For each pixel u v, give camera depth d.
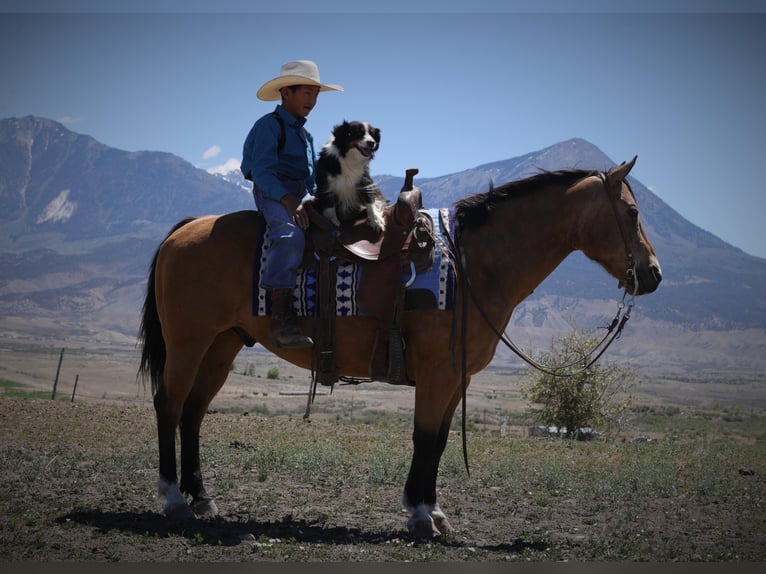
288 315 6.84
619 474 10.51
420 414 6.74
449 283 6.69
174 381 7.20
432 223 6.94
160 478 7.13
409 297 6.69
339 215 7.00
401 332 6.68
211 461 10.35
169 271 7.27
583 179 7.08
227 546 6.20
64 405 17.08
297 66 7.42
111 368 106.31
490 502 8.67
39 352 188.50
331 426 17.27
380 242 6.86
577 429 21.36
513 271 6.98
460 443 15.17
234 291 7.15
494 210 7.07
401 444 13.71
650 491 9.50
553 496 9.17
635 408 59.31
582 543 6.78
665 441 18.67
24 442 11.15
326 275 6.83
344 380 7.27
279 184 7.00
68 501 7.49
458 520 7.67
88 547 5.98
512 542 6.81
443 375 6.68
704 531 7.50
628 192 6.93
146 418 15.52
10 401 17.06
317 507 7.92
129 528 6.60
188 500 7.73
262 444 12.52
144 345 7.71
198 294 7.15
